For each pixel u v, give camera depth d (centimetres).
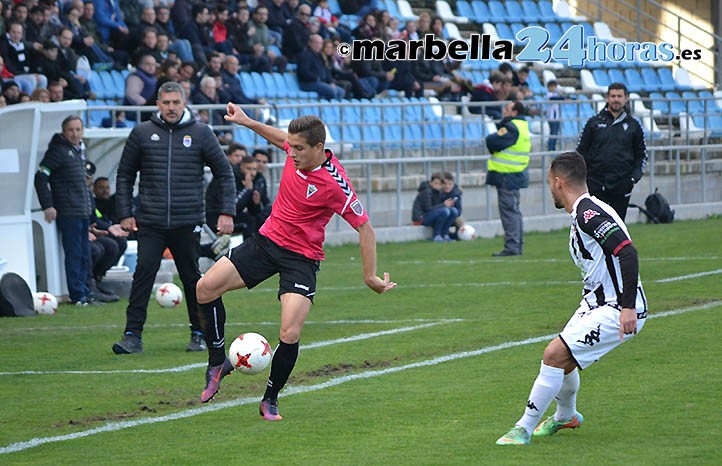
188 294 2547
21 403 2011
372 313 3025
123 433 1775
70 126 3316
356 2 6975
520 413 1825
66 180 3322
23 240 3331
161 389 2116
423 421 1794
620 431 1683
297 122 1798
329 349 2475
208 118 4728
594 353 1605
